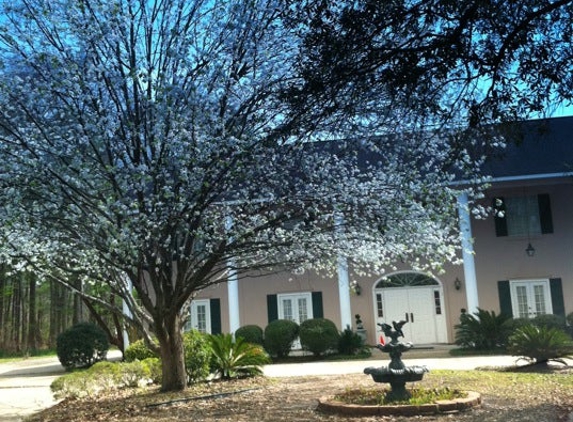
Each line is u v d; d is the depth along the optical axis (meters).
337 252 10.58
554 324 17.88
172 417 9.29
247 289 20.62
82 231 9.56
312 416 8.79
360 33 6.46
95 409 10.51
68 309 38.59
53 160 8.59
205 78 8.91
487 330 17.64
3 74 8.73
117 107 9.06
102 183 8.66
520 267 19.91
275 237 10.11
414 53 6.38
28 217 8.76
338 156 10.12
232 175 9.07
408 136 9.23
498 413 8.38
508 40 6.34
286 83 8.66
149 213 8.88
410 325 20.05
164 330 11.69
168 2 9.26
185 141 8.45
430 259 10.90
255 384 12.62
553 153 18.66
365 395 9.78
